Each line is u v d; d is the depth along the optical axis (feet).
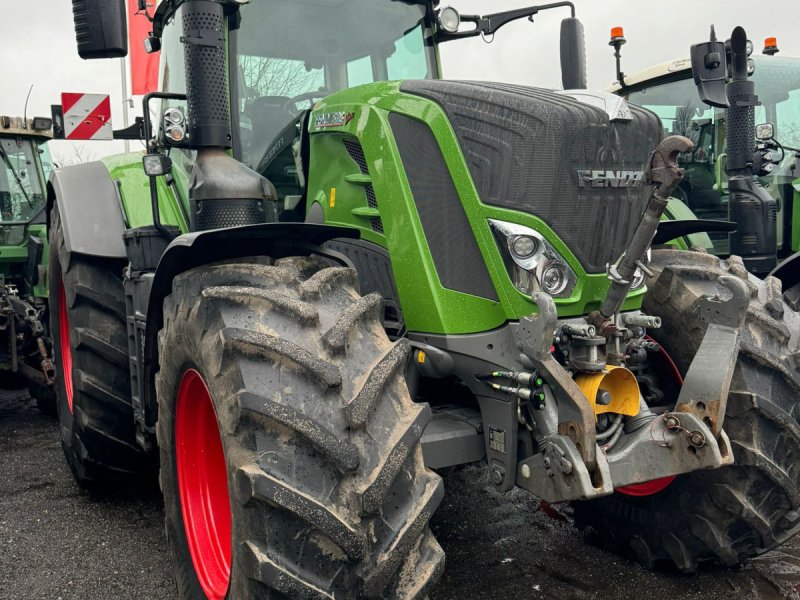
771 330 8.86
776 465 8.45
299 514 6.09
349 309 7.06
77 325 11.61
